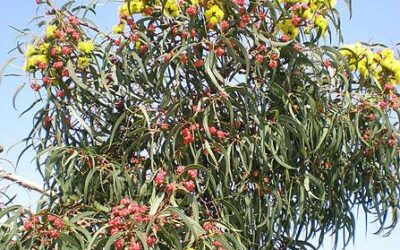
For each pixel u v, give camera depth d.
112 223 3.16
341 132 3.89
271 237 3.87
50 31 3.76
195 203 3.44
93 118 4.06
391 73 4.19
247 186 3.89
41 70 3.78
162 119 3.82
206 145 3.60
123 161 3.73
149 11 3.86
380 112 3.95
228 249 3.34
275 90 3.77
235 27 3.75
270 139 3.73
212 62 3.59
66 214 3.56
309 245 4.27
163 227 3.24
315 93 3.87
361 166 4.27
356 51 4.21
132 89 4.03
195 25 3.72
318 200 4.17
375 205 4.25
